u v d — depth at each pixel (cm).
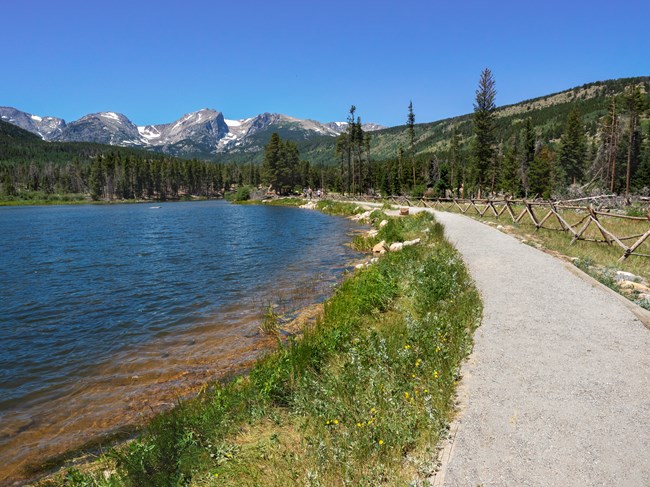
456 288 996
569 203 3203
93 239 3164
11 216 6284
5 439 629
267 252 2320
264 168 11319
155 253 2416
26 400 750
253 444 523
